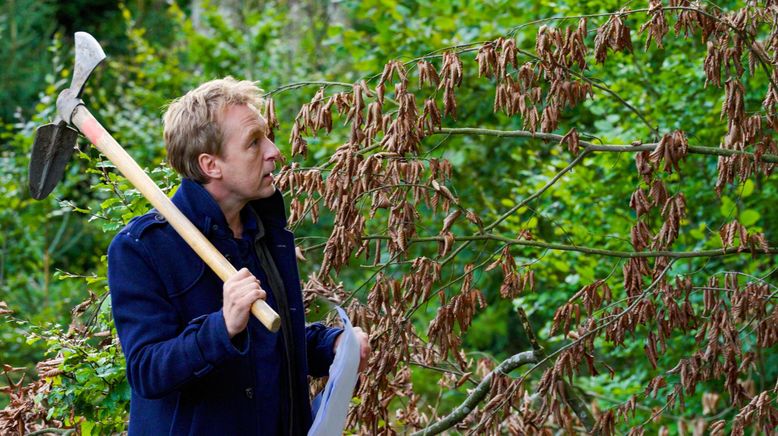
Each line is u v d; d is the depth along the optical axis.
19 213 11.76
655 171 4.73
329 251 4.42
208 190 3.21
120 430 4.62
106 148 3.27
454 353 4.69
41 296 11.23
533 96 4.44
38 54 17.50
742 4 6.69
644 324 4.52
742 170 4.48
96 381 4.36
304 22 14.71
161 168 5.06
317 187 4.55
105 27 19.84
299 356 3.29
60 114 3.37
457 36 8.89
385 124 4.45
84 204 13.21
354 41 9.43
